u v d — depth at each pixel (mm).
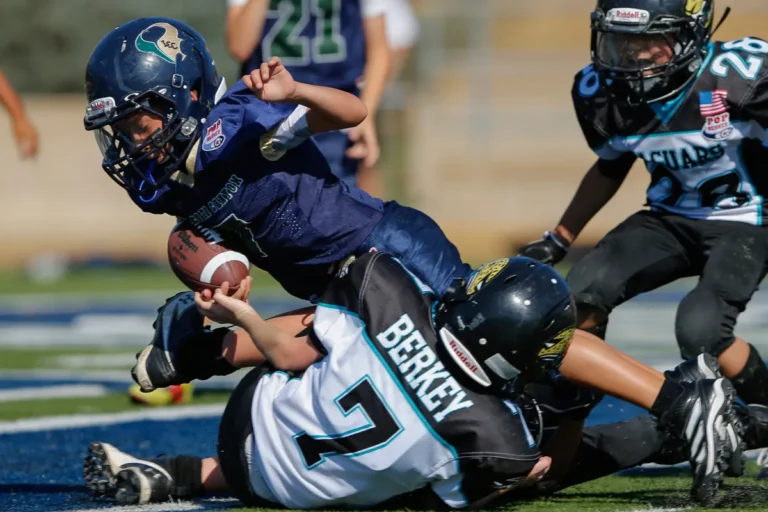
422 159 54875
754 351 13320
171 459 11680
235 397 11094
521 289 10055
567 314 10188
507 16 63531
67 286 43562
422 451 10086
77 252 51500
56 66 59719
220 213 11586
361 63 20234
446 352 10203
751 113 13031
